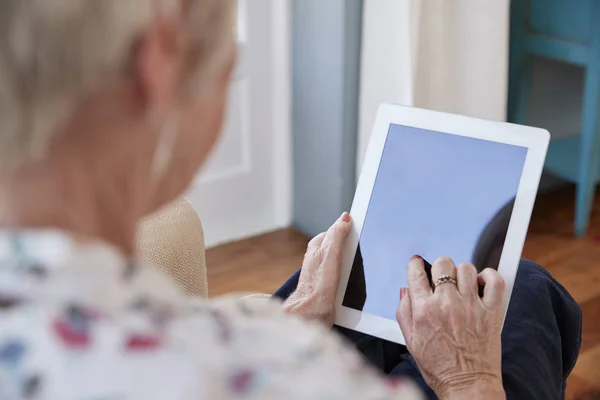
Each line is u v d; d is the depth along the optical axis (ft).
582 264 7.50
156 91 1.39
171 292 1.49
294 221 8.19
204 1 1.44
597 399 5.74
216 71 1.51
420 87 6.97
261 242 7.89
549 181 8.83
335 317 3.21
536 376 3.08
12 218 1.42
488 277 2.96
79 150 1.42
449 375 2.80
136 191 1.56
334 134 7.34
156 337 1.37
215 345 1.42
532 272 3.58
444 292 2.91
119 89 1.39
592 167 7.75
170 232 3.51
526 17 7.80
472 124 3.15
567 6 7.41
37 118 1.32
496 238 3.05
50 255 1.35
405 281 3.13
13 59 1.28
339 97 7.14
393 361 3.23
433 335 2.85
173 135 1.59
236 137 7.61
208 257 7.61
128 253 1.59
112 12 1.28
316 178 7.72
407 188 3.21
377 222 3.22
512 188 3.05
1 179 1.39
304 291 3.24
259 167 7.86
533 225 8.17
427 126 3.21
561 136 8.81
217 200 7.73
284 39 7.47
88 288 1.35
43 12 1.25
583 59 7.44
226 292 7.07
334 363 1.47
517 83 8.09
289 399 1.40
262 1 7.27
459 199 3.12
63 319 1.33
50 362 1.31
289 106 7.75
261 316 1.61
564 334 3.64
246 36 7.29
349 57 7.00
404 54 6.70
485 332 2.86
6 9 1.26
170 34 1.38
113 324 1.36
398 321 3.00
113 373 1.31
